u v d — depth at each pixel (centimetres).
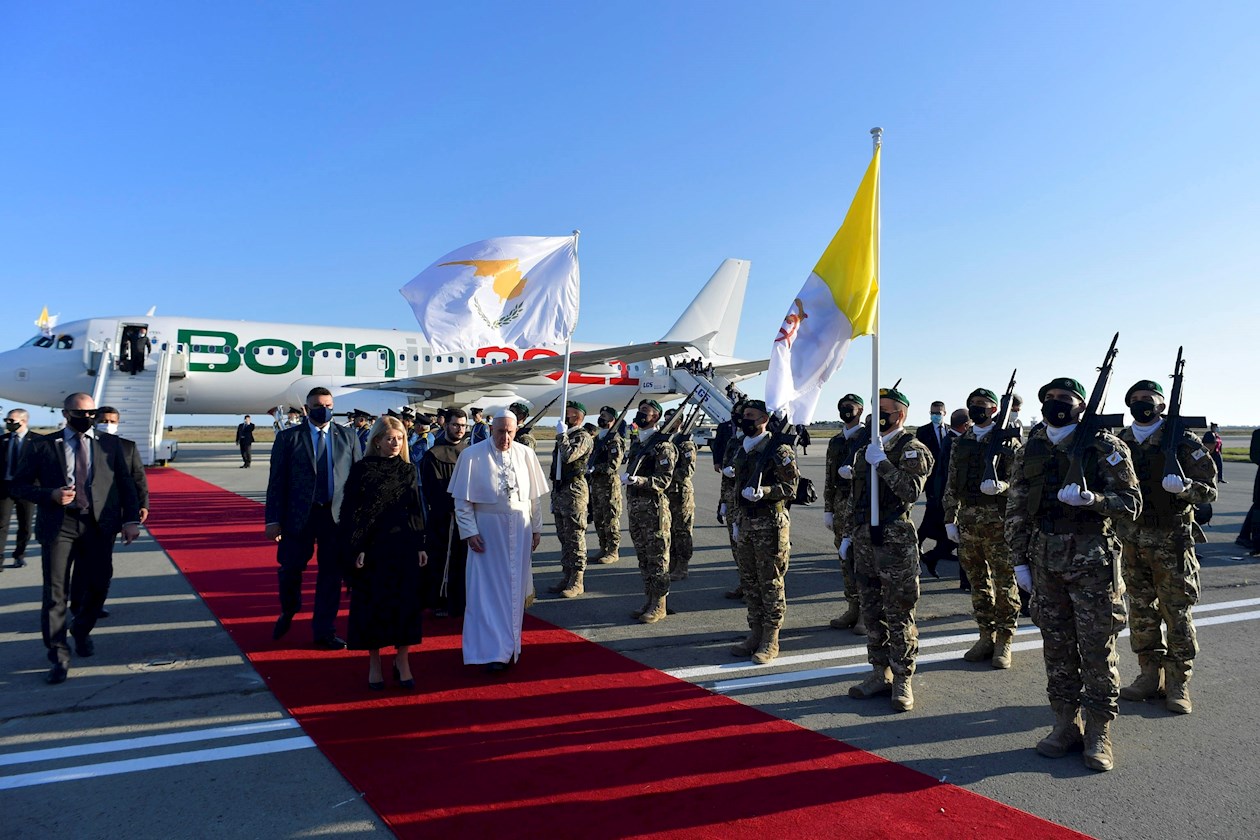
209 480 1644
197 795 294
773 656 472
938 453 757
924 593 693
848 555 428
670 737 352
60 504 440
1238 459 2984
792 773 313
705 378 2261
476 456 456
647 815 277
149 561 795
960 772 316
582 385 2561
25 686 423
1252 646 512
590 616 594
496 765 321
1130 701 411
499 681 434
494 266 674
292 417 1711
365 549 415
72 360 1836
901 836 262
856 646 516
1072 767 322
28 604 618
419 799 290
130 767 319
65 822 272
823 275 470
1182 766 324
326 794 295
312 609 611
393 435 427
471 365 2333
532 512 481
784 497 457
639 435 611
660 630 552
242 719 375
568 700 403
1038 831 265
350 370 2156
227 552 845
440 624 576
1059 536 337
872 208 447
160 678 438
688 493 740
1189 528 400
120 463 485
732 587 707
